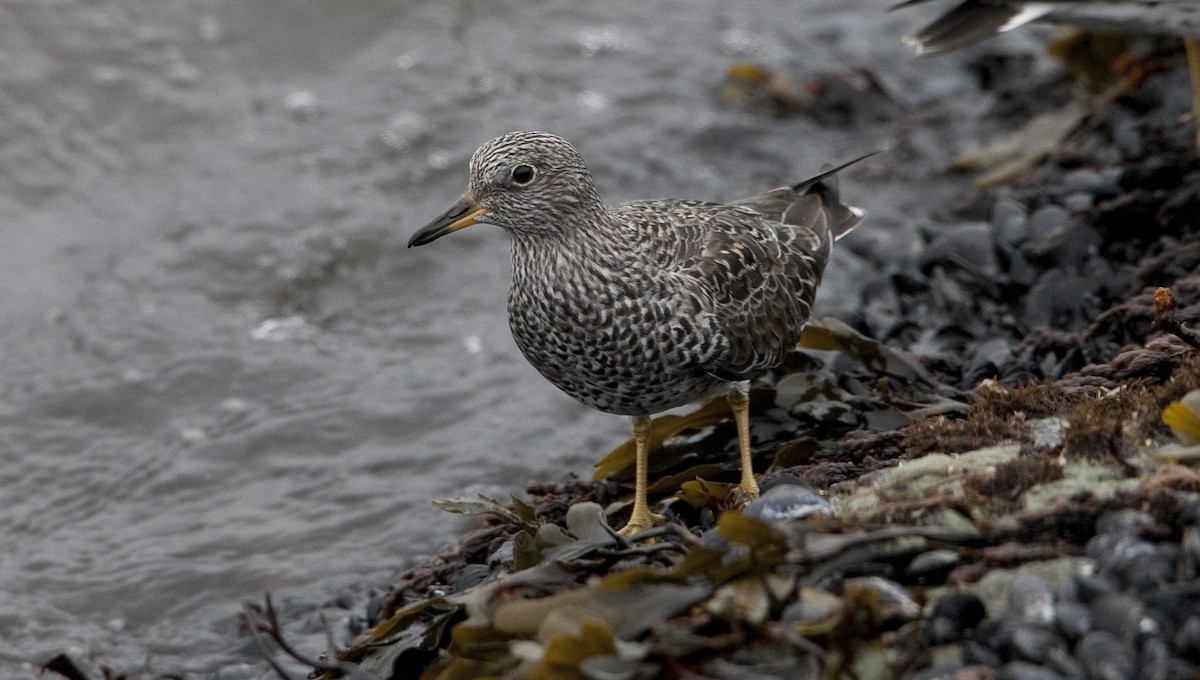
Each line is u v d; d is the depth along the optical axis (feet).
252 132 54.60
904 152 51.88
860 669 19.97
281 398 43.06
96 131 53.98
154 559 36.68
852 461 28.35
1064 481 23.24
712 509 26.78
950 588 21.03
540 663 19.76
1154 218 39.17
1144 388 26.76
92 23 56.75
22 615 34.63
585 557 24.57
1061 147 46.68
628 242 29.55
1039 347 34.09
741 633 20.06
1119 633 18.85
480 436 40.86
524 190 29.25
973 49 57.47
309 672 30.71
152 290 47.44
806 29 61.41
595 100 56.65
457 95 56.44
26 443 41.55
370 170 52.80
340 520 37.76
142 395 43.32
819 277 33.04
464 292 47.67
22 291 47.55
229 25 58.34
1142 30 37.42
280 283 47.88
